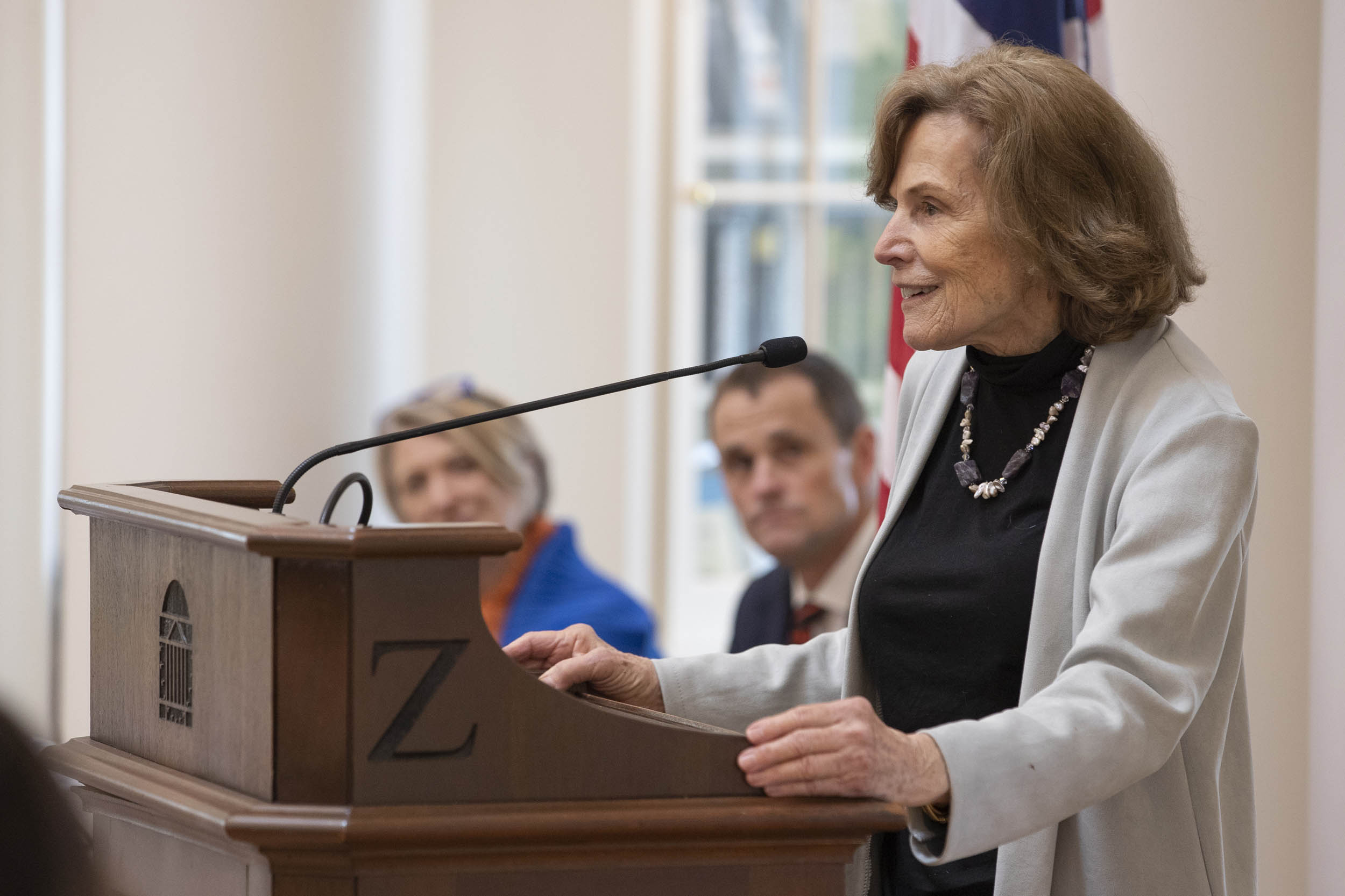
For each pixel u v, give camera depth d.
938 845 3.11
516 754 2.77
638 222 13.42
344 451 3.48
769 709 4.20
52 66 9.27
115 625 3.41
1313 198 5.98
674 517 13.73
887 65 13.88
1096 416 3.69
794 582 9.15
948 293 3.78
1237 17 6.03
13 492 9.23
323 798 2.69
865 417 8.61
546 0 13.23
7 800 2.07
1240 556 3.50
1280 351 6.01
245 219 9.70
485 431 9.11
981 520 3.94
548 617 9.02
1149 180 3.73
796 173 13.87
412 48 12.41
